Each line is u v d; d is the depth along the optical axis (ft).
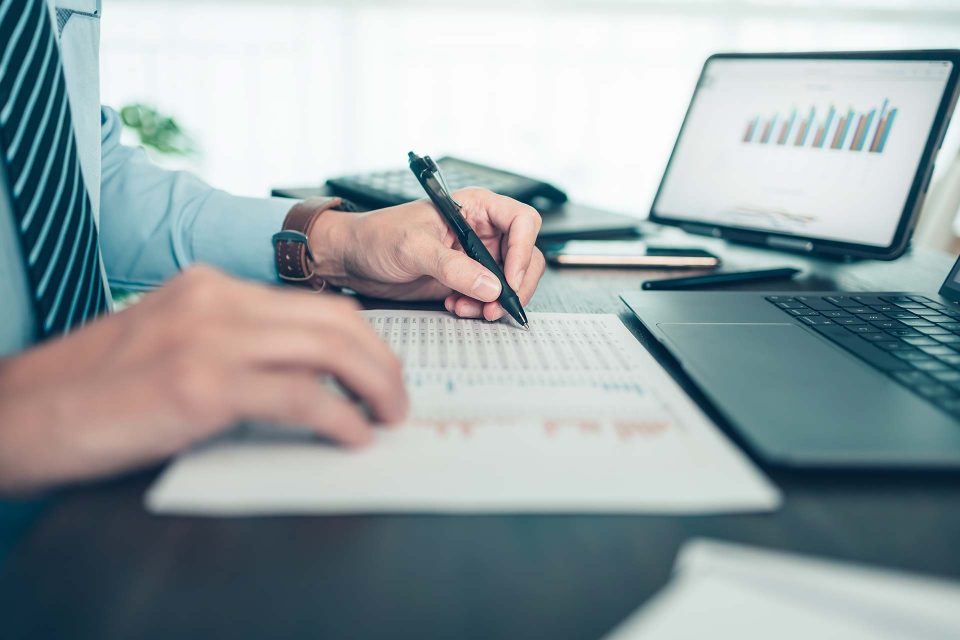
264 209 2.23
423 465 0.99
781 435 1.07
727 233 2.69
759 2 9.76
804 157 2.59
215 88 9.91
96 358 0.98
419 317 1.73
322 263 2.13
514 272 1.87
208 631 0.71
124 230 2.26
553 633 0.72
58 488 0.94
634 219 3.00
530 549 0.86
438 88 10.35
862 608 0.72
